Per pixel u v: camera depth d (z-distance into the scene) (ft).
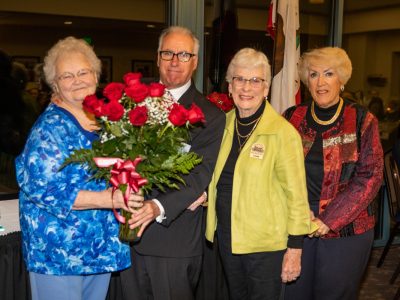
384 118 17.24
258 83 7.30
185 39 7.43
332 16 14.94
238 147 7.62
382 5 16.07
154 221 7.36
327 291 8.05
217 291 9.82
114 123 6.12
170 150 6.25
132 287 7.68
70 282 6.59
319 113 8.07
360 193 7.67
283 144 7.35
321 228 7.79
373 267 14.62
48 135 6.23
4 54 9.99
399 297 12.53
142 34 12.74
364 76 16.47
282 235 7.50
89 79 6.49
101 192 6.31
